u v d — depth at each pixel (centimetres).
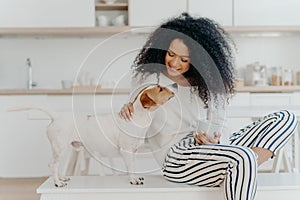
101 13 526
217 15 499
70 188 189
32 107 187
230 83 206
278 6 501
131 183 197
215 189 191
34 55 525
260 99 481
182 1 497
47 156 468
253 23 501
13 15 489
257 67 515
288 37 535
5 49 523
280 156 318
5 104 466
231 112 300
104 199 189
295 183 198
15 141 467
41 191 187
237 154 181
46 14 491
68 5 491
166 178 206
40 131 467
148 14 496
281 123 207
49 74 525
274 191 193
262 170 471
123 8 519
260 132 211
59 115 189
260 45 536
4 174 468
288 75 507
